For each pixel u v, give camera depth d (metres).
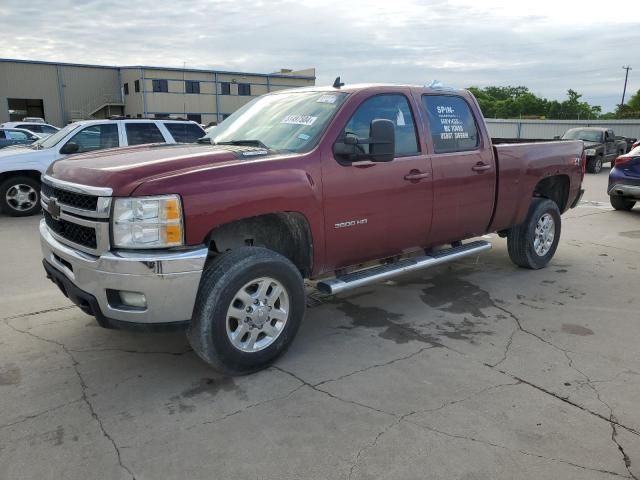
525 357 4.07
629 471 2.75
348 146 4.03
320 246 4.04
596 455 2.88
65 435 3.02
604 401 3.43
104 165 3.57
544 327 4.68
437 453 2.88
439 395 3.49
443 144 4.96
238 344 3.64
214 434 3.04
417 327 4.66
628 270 6.54
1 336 4.37
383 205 4.38
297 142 4.09
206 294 3.45
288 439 3.00
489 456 2.86
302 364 3.93
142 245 3.22
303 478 2.68
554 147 6.27
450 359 4.03
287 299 3.84
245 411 3.29
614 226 9.46
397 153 4.57
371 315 4.95
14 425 3.12
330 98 4.38
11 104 50.47
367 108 4.37
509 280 6.07
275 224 4.15
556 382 3.68
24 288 5.57
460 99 5.25
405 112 4.68
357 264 4.49
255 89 57.12
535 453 2.89
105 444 2.94
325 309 5.11
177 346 4.22
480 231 5.59
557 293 5.62
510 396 3.48
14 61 47.66
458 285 5.87
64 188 3.55
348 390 3.55
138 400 3.41
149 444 2.95
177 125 10.30
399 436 3.03
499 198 5.53
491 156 5.39
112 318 3.36
